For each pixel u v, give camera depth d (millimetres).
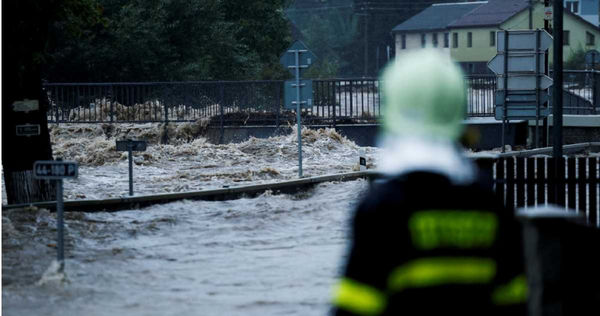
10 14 25672
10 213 24078
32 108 26531
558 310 8555
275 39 98750
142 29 78188
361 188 30844
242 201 28562
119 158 44188
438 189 5504
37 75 26672
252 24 94625
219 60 86312
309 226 23906
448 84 5684
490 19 185750
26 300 15398
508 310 5559
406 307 5387
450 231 5465
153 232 23297
